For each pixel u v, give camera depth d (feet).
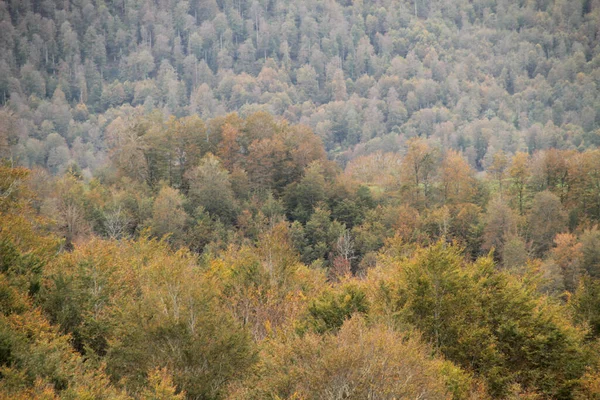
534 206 265.13
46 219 115.44
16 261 72.23
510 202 301.43
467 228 265.95
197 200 280.72
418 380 48.78
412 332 62.23
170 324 58.59
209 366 58.18
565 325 70.38
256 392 52.26
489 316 69.97
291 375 49.11
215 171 283.18
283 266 89.61
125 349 58.95
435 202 307.58
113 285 76.89
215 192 277.44
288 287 87.30
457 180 310.65
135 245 110.32
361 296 68.39
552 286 178.81
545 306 73.05
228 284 83.71
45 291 71.87
